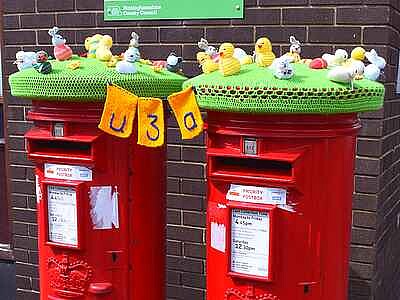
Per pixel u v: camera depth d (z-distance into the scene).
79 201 2.04
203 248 3.03
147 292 2.21
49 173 2.08
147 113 1.91
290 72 1.72
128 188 2.08
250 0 2.78
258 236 1.81
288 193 1.78
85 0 3.06
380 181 2.71
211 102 1.78
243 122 1.77
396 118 3.07
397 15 2.78
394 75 2.86
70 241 2.08
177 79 2.17
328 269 1.87
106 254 2.09
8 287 3.77
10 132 3.37
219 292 1.92
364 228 2.71
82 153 2.05
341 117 1.80
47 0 3.14
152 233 2.20
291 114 1.72
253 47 2.80
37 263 3.42
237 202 1.83
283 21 2.74
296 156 1.74
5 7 3.24
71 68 2.00
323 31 2.68
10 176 3.44
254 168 1.83
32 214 3.39
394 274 3.44
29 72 2.01
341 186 1.85
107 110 1.90
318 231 1.82
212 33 2.86
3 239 3.92
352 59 1.96
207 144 1.89
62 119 2.00
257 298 1.85
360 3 2.61
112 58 2.10
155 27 2.96
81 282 2.10
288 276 1.83
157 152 2.20
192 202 3.01
